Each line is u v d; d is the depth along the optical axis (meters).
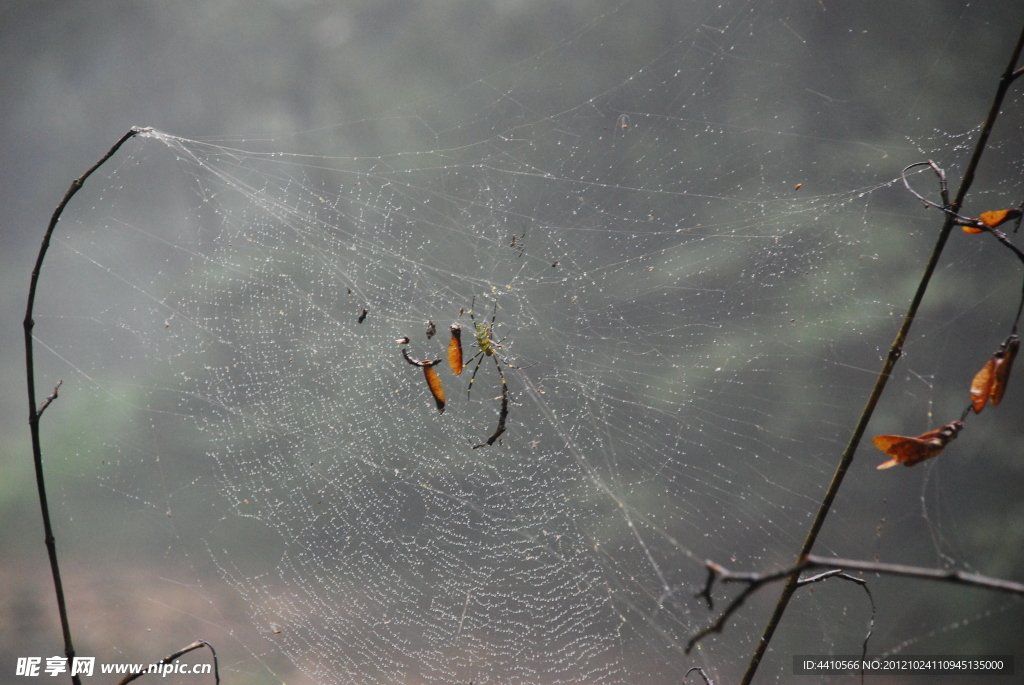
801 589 2.52
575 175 2.48
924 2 2.58
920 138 2.43
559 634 2.16
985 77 2.46
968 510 2.66
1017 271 2.57
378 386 2.70
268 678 2.14
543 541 2.40
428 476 2.57
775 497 2.66
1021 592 1.14
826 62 2.61
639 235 2.48
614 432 2.51
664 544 2.45
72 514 3.63
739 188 2.49
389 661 2.13
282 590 2.51
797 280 2.57
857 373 2.73
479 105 3.21
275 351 3.03
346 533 2.62
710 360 2.60
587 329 2.46
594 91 3.12
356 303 2.77
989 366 1.61
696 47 2.60
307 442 2.85
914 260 2.57
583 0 4.15
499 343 2.12
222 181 2.95
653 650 2.16
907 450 1.61
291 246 2.97
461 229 2.51
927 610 2.52
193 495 3.25
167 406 3.65
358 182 2.78
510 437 2.46
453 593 2.33
